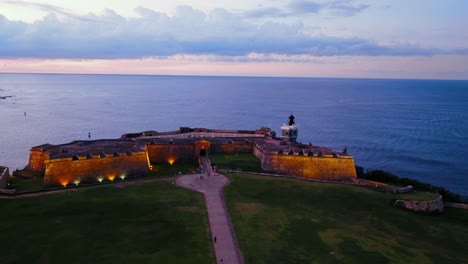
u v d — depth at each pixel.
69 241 50.62
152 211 61.94
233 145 111.44
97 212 61.03
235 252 48.94
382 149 193.00
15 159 147.50
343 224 63.78
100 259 45.91
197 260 46.34
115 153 85.88
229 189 75.31
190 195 70.81
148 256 46.91
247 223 58.75
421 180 143.38
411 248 58.19
